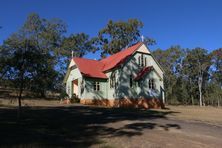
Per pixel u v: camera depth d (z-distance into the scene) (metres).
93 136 15.20
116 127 18.50
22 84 18.78
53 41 59.06
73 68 44.09
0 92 39.06
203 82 81.81
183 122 22.67
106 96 41.31
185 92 78.56
